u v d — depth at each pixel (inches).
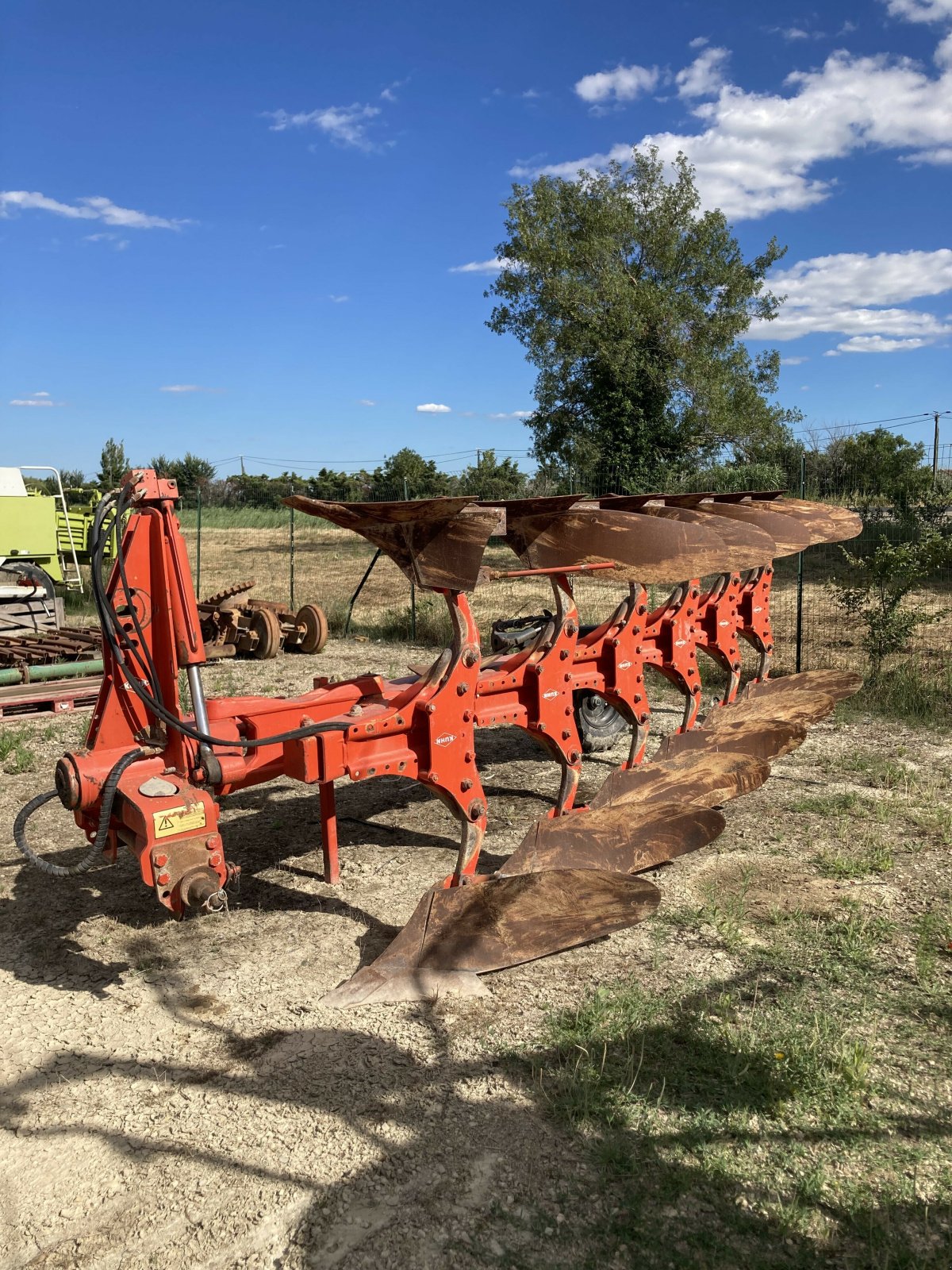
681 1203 98.3
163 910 176.7
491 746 296.4
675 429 1004.6
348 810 234.8
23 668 369.7
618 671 224.5
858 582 490.6
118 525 153.6
